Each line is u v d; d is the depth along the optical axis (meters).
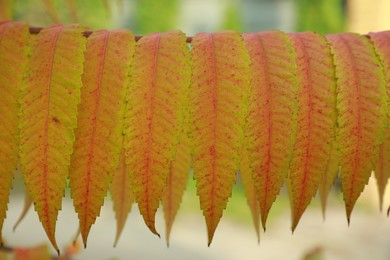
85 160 0.34
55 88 0.34
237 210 4.28
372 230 3.76
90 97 0.35
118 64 0.35
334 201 4.26
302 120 0.35
